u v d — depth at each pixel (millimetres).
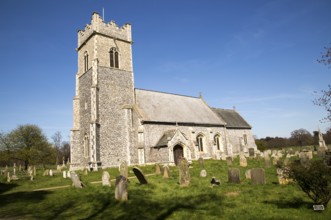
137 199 10961
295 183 12688
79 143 32562
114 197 11516
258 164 24875
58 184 19219
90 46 32875
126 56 34406
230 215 8125
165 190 13094
